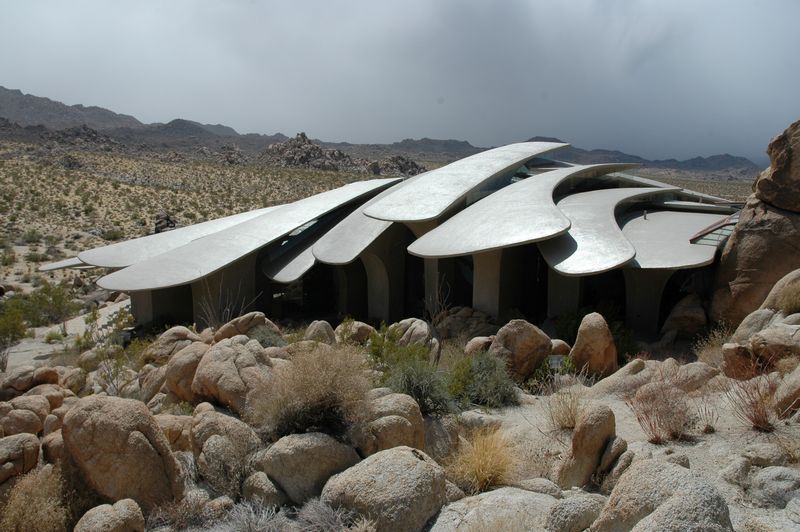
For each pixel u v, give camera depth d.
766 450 7.00
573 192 31.73
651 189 29.22
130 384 14.39
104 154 132.38
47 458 8.05
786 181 18.20
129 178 95.81
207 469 7.43
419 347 12.76
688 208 28.30
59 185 80.75
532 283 26.28
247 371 9.77
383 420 7.68
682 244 21.59
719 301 18.95
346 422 7.63
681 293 23.22
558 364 13.64
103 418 7.15
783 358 10.27
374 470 6.45
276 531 6.28
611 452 7.34
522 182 28.30
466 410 10.91
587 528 5.61
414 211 25.67
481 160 31.73
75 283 42.12
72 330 28.88
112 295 37.00
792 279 13.58
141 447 7.08
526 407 11.16
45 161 104.88
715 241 21.14
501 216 23.36
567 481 7.43
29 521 6.61
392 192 29.94
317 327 15.26
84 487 7.19
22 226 58.94
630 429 9.03
